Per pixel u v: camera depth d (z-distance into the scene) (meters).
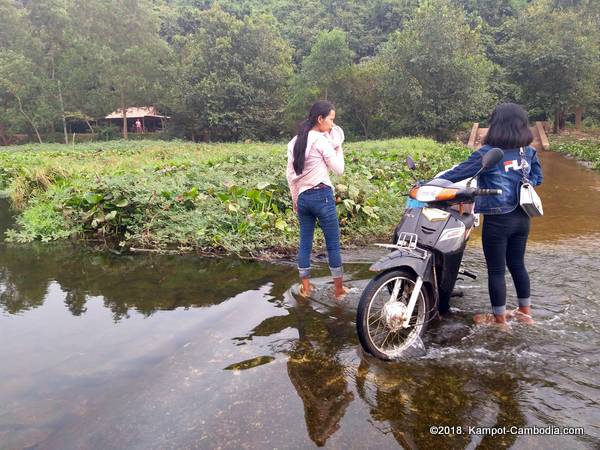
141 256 5.39
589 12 37.94
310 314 3.66
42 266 5.02
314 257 5.29
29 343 3.17
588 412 2.38
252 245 5.37
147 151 22.16
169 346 3.12
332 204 3.82
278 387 2.60
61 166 10.29
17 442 2.13
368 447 2.11
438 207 3.28
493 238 3.25
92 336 3.28
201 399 2.47
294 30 63.09
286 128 43.28
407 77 32.91
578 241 5.80
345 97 39.81
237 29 41.00
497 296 3.31
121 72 41.75
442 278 3.27
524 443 2.15
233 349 3.07
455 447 2.12
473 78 32.22
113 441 2.14
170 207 6.52
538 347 3.07
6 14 43.69
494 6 56.59
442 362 2.90
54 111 42.84
